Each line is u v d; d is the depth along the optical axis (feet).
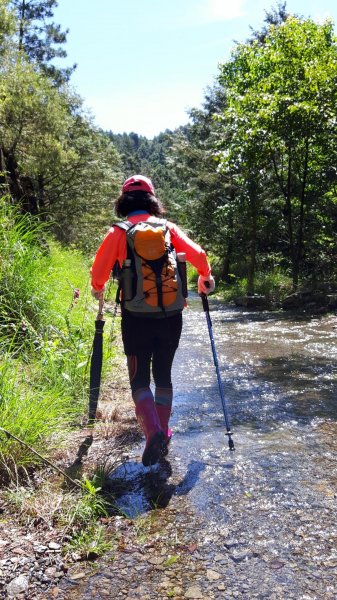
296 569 6.80
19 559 7.06
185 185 89.20
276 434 11.65
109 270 10.10
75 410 12.70
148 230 9.71
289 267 66.80
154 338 10.32
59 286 21.44
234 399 14.55
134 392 10.12
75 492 8.91
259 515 8.15
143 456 9.41
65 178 83.66
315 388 15.35
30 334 15.53
